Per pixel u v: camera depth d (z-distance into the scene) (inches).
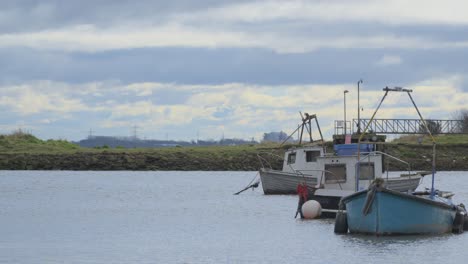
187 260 1851.6
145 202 3366.1
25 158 6230.3
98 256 1909.4
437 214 2016.5
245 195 3654.0
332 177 2573.8
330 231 2206.0
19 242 2132.1
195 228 2413.9
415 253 1838.1
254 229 2351.1
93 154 6284.5
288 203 3127.5
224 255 1907.0
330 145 3895.2
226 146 6791.3
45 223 2566.4
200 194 3779.5
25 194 3804.1
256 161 6156.5
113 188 4232.3
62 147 6860.2
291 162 3388.3
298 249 1943.9
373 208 1953.7
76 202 3380.9
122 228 2429.9
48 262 1836.9
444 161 6127.0
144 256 1907.0
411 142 6309.1
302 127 3535.9
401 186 2901.1
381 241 1969.7
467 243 1952.5
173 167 6230.3
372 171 2561.5
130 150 6501.0
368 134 3326.8
